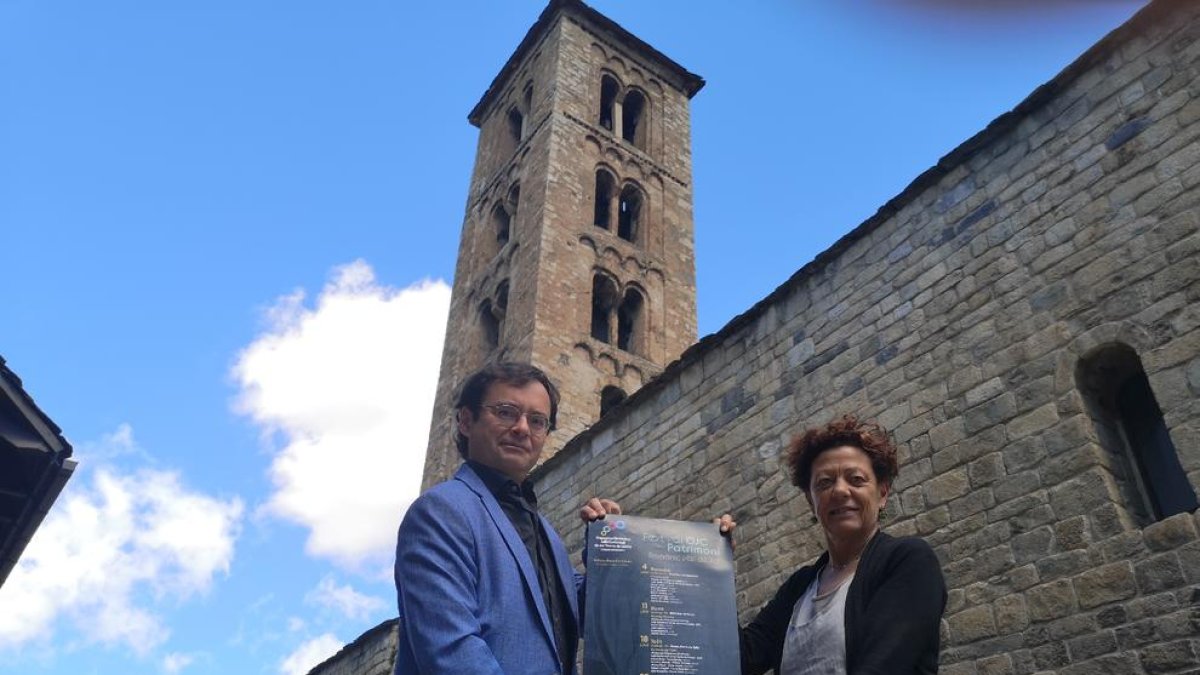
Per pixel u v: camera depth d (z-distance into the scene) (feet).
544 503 49.47
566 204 96.32
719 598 11.14
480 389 12.48
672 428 42.47
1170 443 24.93
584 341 85.20
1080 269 27.35
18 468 27.89
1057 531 24.63
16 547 30.19
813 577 12.44
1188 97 26.55
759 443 36.88
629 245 99.40
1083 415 25.45
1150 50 28.17
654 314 95.14
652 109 119.34
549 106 106.73
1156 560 22.18
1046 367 26.96
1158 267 25.29
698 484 39.22
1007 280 29.45
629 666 10.42
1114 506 23.71
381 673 59.47
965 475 27.76
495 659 8.98
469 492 10.94
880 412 31.73
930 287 32.19
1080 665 22.63
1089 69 29.86
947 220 32.76
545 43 119.34
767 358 38.55
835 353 35.06
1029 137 30.99
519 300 88.63
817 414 34.53
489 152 122.21
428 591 9.45
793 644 11.16
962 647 25.52
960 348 29.96
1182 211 25.34
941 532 27.63
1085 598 23.22
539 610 10.19
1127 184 27.12
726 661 10.66
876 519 11.83
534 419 12.32
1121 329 25.44
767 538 34.58
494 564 10.16
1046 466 25.68
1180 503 24.13
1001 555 25.67
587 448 48.14
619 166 107.04
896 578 10.12
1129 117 27.96
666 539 11.53
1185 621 21.02
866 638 9.75
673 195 110.73
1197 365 23.36
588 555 11.23
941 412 29.53
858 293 35.32
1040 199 29.63
